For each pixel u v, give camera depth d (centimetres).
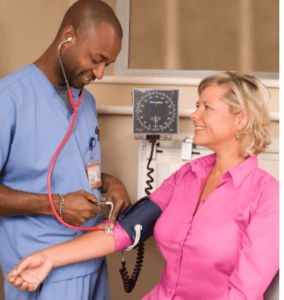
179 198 92
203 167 94
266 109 84
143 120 111
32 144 82
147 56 153
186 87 136
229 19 149
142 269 138
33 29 133
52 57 87
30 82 85
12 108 79
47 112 85
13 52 122
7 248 86
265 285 71
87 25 81
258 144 84
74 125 92
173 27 151
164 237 88
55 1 139
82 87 91
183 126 133
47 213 80
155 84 136
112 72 153
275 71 148
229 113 82
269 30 147
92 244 87
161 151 131
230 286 72
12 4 120
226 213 79
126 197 100
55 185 86
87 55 83
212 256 77
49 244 84
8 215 81
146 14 152
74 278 86
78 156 90
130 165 137
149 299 92
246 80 83
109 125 137
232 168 83
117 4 152
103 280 105
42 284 82
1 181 85
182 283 83
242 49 149
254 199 78
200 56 151
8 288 86
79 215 81
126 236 91
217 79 85
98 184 97
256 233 73
